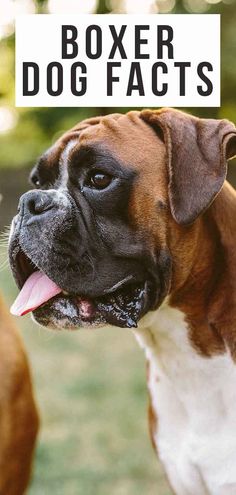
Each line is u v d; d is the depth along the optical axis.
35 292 1.52
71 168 1.50
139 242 1.49
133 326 1.52
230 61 4.50
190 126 1.51
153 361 1.62
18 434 1.72
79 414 2.65
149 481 2.23
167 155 1.50
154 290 1.52
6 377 1.70
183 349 1.57
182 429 1.61
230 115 4.58
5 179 6.10
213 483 1.57
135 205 1.49
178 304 1.54
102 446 2.41
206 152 1.49
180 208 1.47
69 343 3.67
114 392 2.87
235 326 1.54
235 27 4.55
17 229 1.50
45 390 2.92
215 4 4.57
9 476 1.72
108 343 3.65
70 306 1.53
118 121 1.52
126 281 1.50
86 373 3.12
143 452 2.37
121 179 1.48
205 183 1.47
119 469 2.28
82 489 2.19
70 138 1.54
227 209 1.56
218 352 1.55
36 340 3.74
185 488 1.62
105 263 1.50
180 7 4.58
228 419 1.56
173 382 1.60
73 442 2.43
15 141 6.13
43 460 2.33
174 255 1.51
